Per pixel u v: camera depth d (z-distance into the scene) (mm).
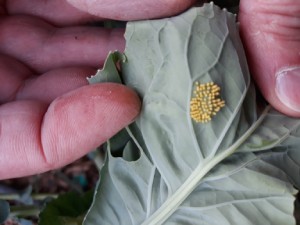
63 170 193
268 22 107
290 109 113
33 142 121
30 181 190
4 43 146
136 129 120
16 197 175
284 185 113
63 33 148
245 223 115
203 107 112
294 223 112
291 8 104
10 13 155
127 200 123
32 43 146
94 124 114
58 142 118
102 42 144
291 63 109
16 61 146
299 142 118
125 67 119
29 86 140
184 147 116
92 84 117
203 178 117
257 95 120
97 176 192
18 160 123
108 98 112
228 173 115
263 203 114
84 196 157
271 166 116
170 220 122
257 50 112
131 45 116
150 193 122
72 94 116
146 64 116
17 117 123
